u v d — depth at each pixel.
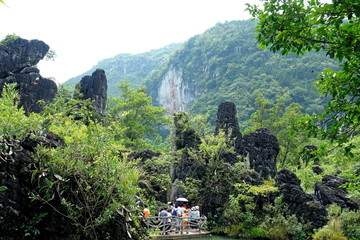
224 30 170.00
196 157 21.34
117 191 9.21
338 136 6.18
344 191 18.41
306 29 5.77
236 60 137.00
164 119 40.22
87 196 8.35
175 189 21.44
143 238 10.02
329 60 105.25
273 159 26.83
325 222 16.09
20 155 7.61
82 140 8.95
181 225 15.34
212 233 17.45
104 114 32.16
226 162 22.02
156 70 185.38
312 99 90.25
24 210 7.29
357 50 5.41
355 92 5.84
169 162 20.67
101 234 8.55
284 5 5.50
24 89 29.50
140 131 37.09
